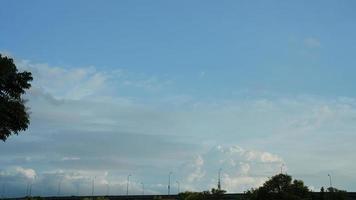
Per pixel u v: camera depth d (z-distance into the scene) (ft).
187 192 552.41
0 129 165.99
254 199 396.78
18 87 167.43
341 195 425.28
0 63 161.68
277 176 399.65
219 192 499.92
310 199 400.67
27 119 170.30
